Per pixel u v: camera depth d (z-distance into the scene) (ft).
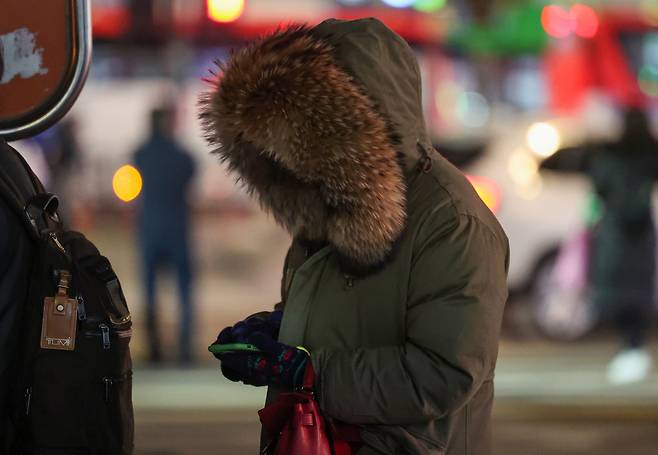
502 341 73.67
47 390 17.80
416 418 18.58
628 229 65.98
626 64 93.09
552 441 50.90
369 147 18.08
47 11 19.92
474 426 19.51
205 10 90.48
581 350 71.56
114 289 18.40
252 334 19.11
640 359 65.05
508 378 63.77
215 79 19.19
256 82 18.25
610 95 92.79
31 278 17.99
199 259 87.71
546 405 57.47
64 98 19.93
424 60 93.15
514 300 73.46
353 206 18.11
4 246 17.81
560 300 72.02
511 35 93.30
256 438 50.55
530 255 72.13
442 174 19.38
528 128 73.61
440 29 93.35
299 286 19.53
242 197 87.76
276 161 18.42
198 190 87.35
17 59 19.98
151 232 67.41
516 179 72.49
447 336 18.35
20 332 17.90
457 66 93.35
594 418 55.36
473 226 18.89
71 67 19.92
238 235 88.02
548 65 93.09
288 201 18.66
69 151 83.46
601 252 67.05
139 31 90.12
